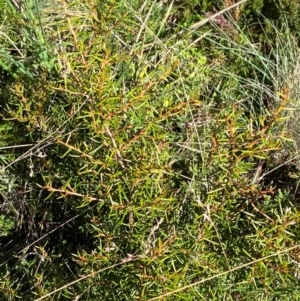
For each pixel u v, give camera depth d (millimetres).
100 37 971
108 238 942
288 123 1291
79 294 974
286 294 980
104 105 853
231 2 1437
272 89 1379
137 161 894
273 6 1460
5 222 1232
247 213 940
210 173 995
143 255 883
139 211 949
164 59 1223
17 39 1233
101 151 925
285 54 1386
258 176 1243
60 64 1025
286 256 964
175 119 1184
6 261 1139
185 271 871
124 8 1230
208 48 1424
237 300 985
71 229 1207
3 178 1207
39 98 1013
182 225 969
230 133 871
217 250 963
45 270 1118
